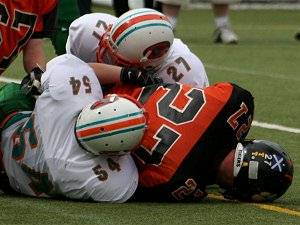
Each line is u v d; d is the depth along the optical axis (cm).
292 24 5966
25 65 1997
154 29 1927
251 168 1855
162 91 1892
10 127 1912
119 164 1845
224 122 1867
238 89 1906
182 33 5266
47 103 1850
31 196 1900
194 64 2081
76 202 1847
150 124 1855
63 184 1836
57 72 1862
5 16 1912
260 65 4194
